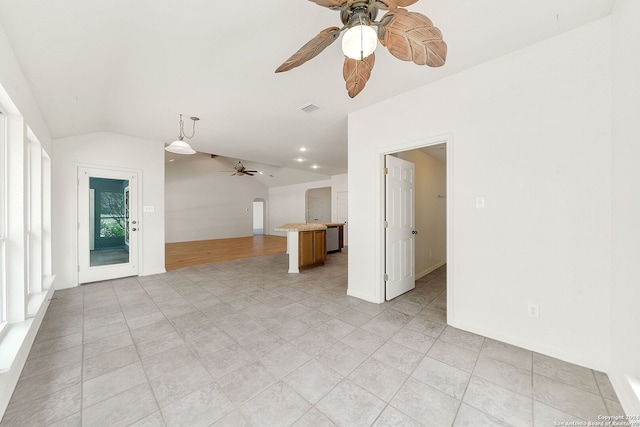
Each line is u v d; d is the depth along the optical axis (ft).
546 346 6.37
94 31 5.58
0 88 5.23
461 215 7.66
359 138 10.39
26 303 7.06
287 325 8.22
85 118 10.72
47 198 11.48
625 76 4.88
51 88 7.66
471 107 7.42
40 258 9.30
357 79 5.37
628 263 4.79
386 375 5.67
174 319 8.73
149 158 14.78
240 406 4.78
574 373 5.63
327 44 4.63
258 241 32.58
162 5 4.98
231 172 35.55
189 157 31.60
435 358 6.29
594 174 5.70
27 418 4.49
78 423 4.38
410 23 4.18
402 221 11.10
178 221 31.60
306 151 18.03
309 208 37.88
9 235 6.72
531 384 5.32
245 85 8.39
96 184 13.35
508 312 6.94
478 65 7.28
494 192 7.07
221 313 9.24
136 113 10.77
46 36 5.48
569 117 5.98
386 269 10.30
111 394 5.10
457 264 7.80
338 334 7.58
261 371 5.84
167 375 5.71
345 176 28.73
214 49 6.51
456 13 5.32
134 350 6.75
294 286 12.65
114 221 13.96
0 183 6.56
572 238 5.99
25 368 5.92
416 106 8.60
